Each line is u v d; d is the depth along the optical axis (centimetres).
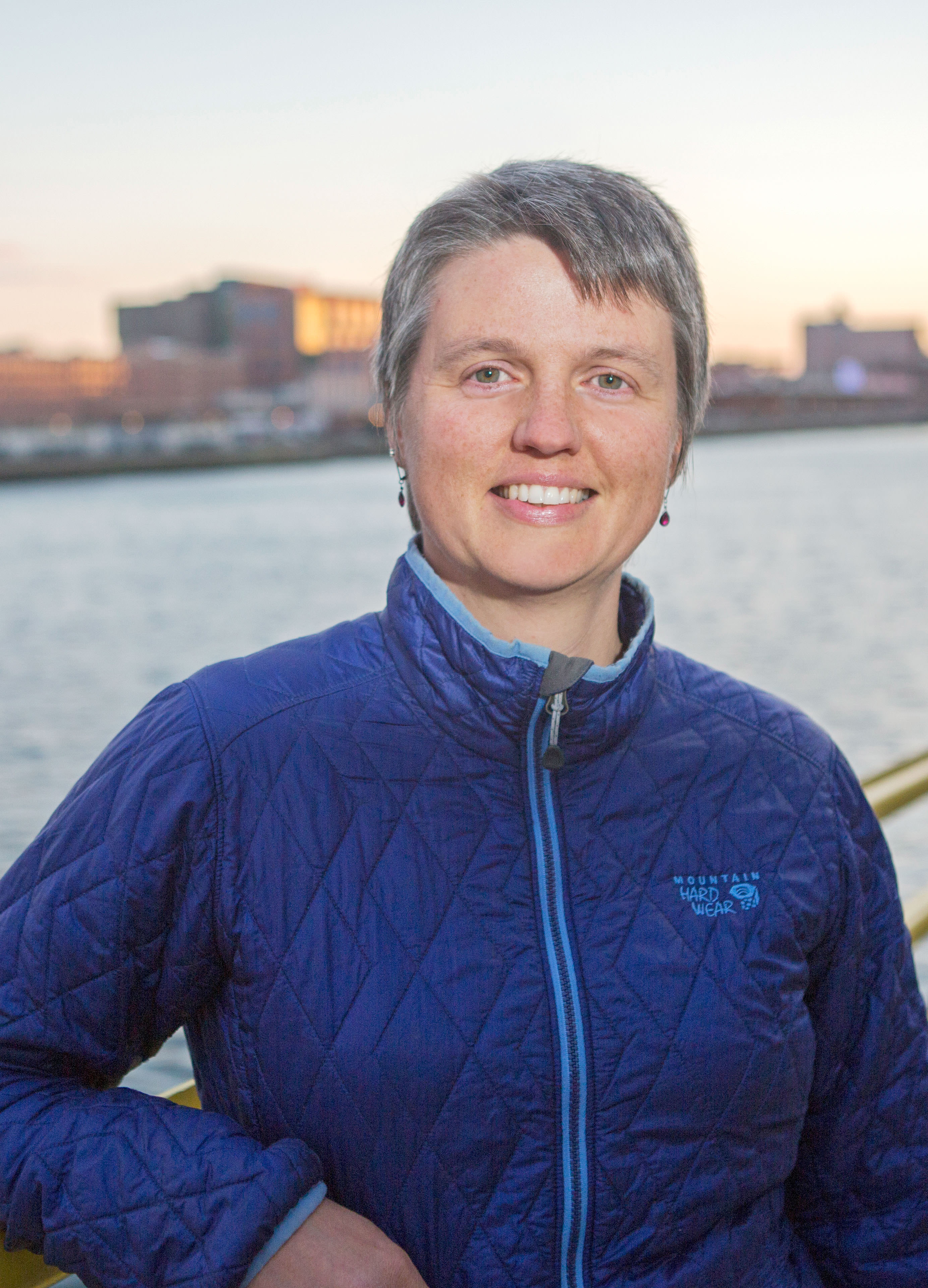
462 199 105
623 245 102
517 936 104
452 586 115
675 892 109
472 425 104
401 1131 99
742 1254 110
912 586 3631
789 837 115
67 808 105
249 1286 92
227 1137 95
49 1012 99
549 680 104
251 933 101
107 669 2773
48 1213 94
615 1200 102
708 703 121
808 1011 114
